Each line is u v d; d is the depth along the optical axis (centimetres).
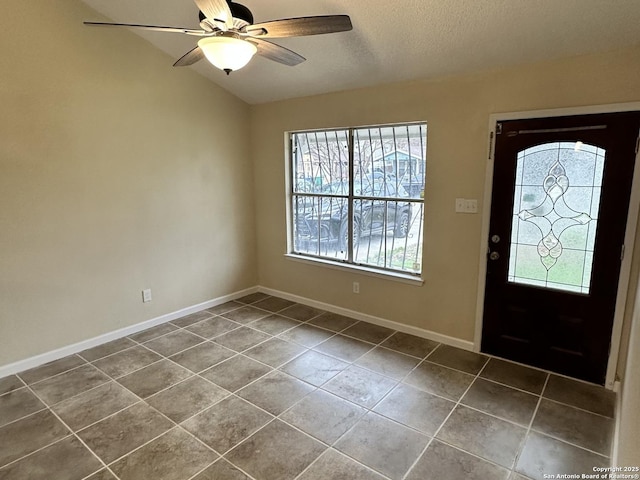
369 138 379
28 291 308
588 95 263
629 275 265
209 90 415
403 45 288
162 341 360
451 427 240
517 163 296
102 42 328
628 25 229
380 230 387
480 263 322
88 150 329
